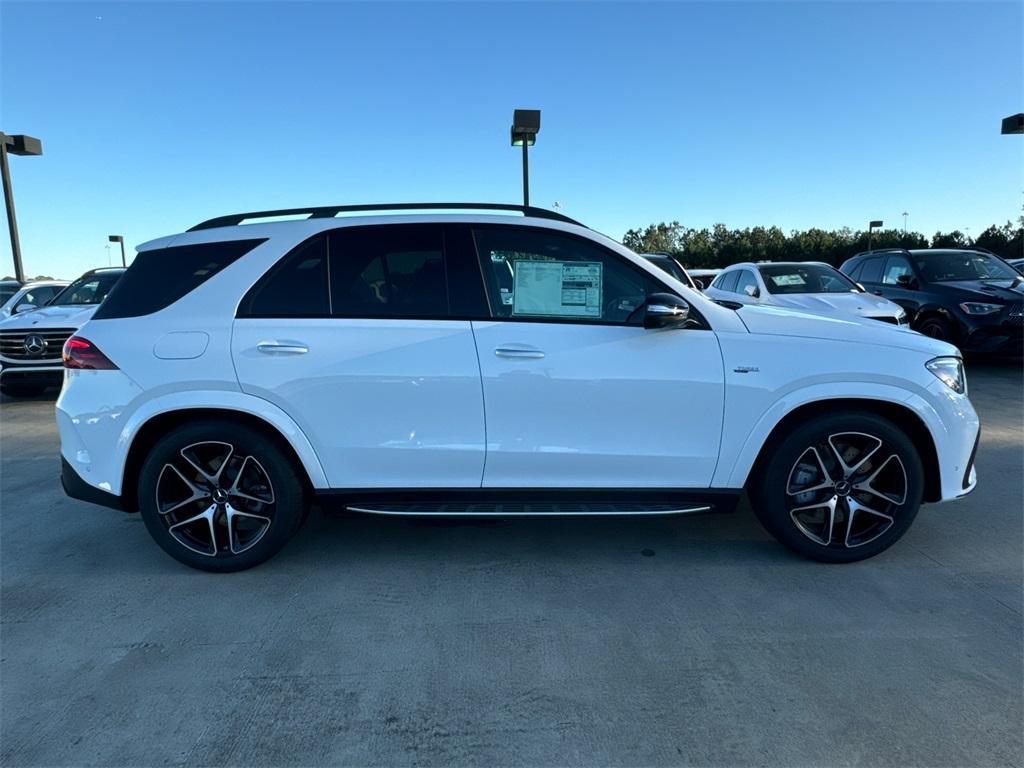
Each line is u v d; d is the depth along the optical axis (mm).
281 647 2854
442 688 2559
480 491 3436
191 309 3410
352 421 3361
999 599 3178
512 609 3146
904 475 3400
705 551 3764
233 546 3510
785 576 3438
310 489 3553
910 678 2570
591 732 2303
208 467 3492
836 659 2705
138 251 3609
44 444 6594
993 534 3938
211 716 2412
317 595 3312
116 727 2359
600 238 3479
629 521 4238
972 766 2117
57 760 2199
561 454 3383
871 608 3104
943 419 3383
